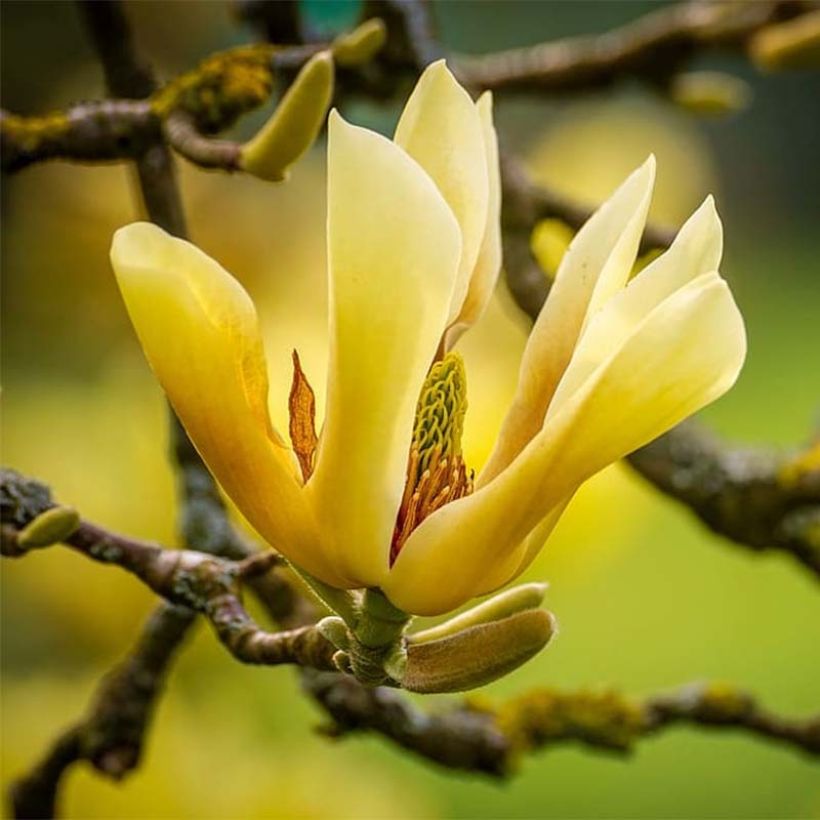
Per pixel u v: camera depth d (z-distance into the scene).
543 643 1.04
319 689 1.27
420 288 1.01
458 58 1.60
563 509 1.04
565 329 1.04
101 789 1.56
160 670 1.27
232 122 1.19
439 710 1.31
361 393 1.01
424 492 1.04
